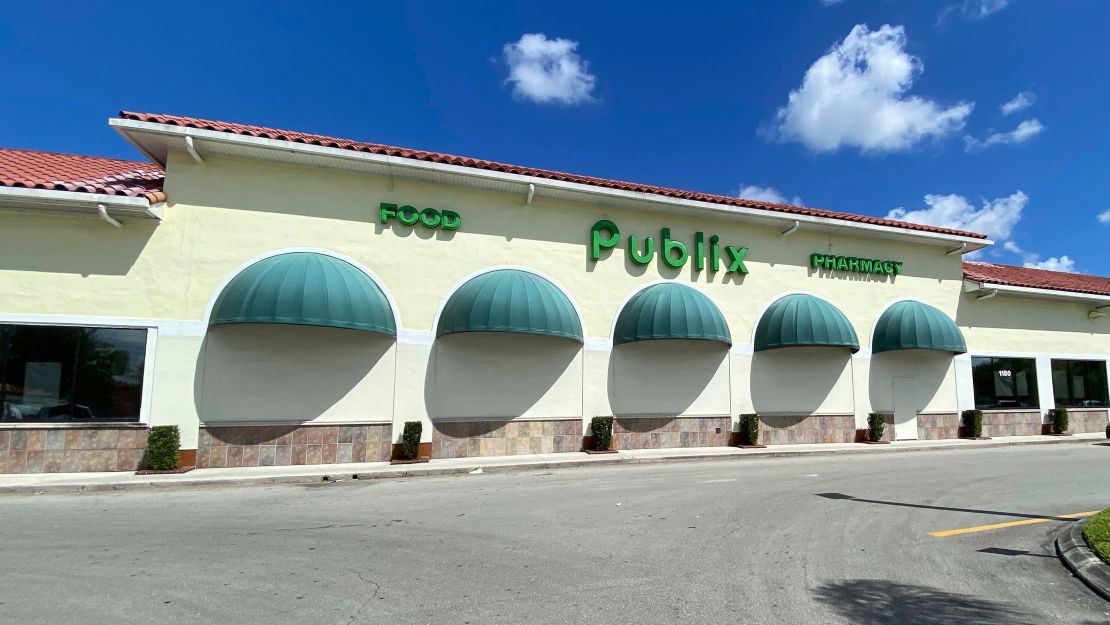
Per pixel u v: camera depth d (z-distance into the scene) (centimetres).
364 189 1488
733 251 1831
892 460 1550
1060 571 606
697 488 1088
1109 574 566
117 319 1265
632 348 1695
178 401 1283
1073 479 1205
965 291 2156
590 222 1702
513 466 1363
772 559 637
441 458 1460
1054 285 2303
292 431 1347
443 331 1476
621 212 1739
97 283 1263
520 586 548
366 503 947
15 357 1198
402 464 1357
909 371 2027
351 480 1213
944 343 1911
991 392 2150
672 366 1728
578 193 1623
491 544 692
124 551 657
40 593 524
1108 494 1038
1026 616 487
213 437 1296
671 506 917
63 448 1206
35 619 466
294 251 1408
